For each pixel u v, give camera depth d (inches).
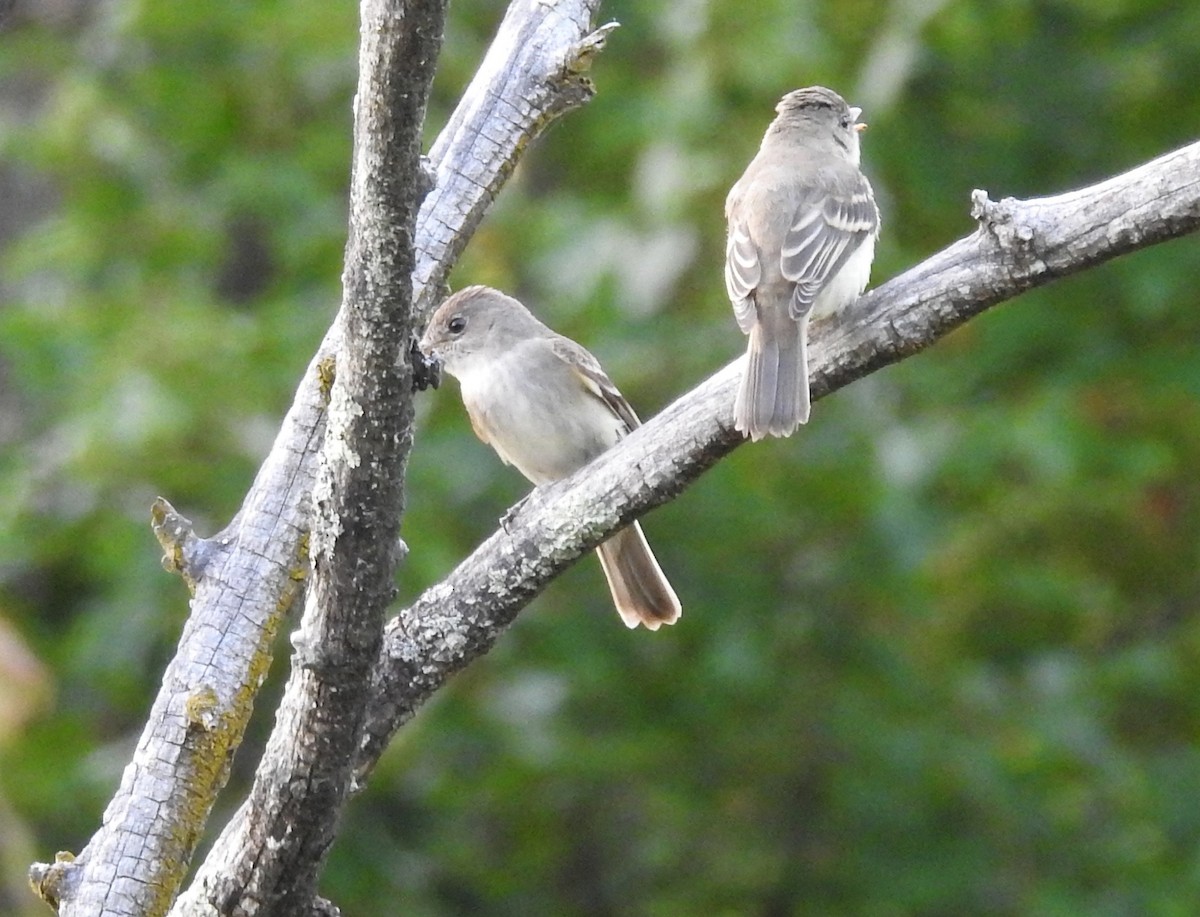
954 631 588.7
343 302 208.7
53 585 569.0
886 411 558.9
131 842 241.0
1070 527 592.7
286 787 219.6
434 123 573.9
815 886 557.6
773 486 545.6
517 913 575.8
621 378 526.0
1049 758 551.8
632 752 545.0
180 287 574.6
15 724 370.9
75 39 628.1
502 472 528.7
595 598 553.0
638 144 572.1
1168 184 240.1
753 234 334.3
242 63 586.9
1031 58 588.1
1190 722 594.6
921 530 523.2
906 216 577.6
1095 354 568.7
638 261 541.0
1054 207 246.4
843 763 556.7
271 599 250.5
